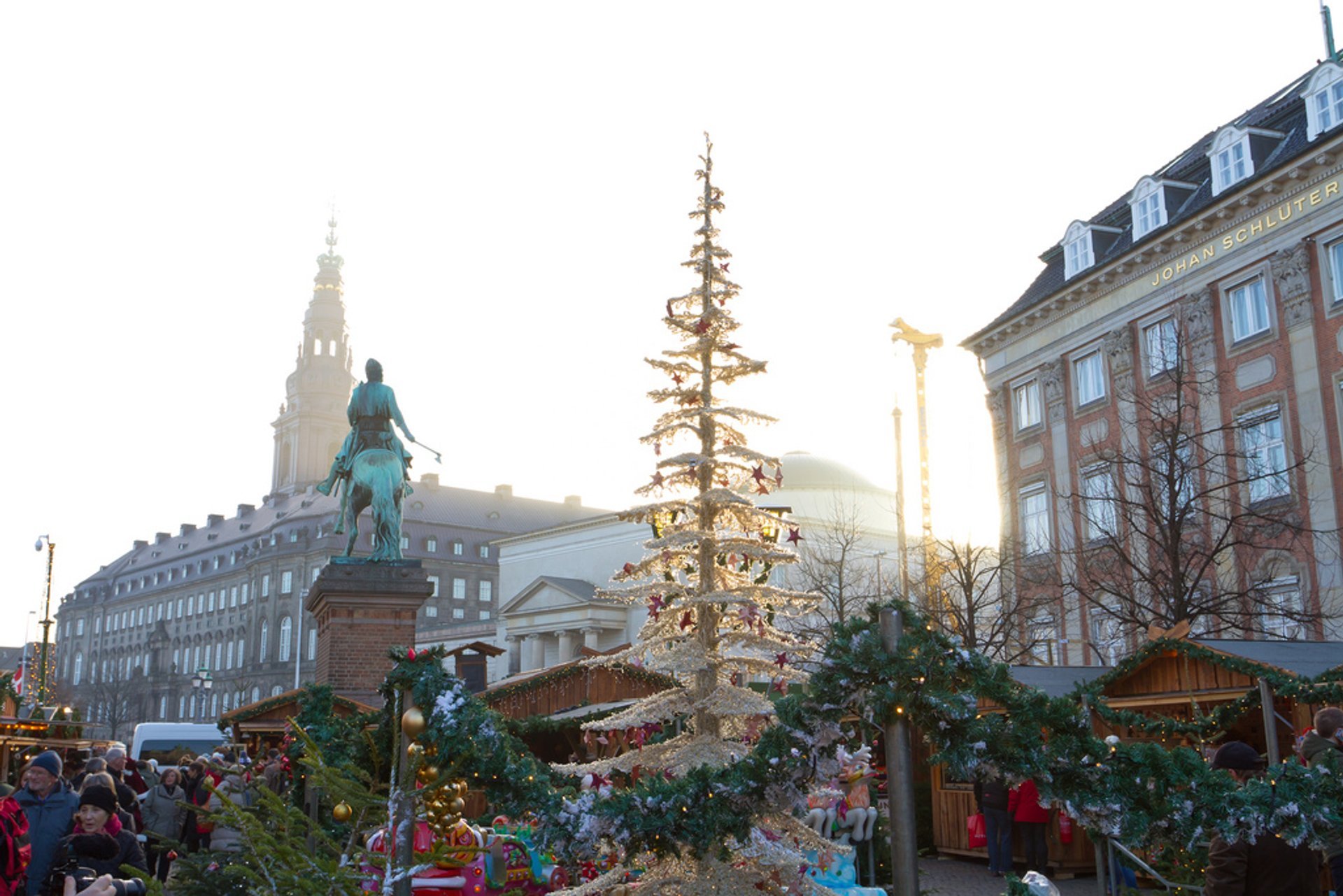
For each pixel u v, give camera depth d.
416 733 6.35
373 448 24.59
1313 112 30.84
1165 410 30.61
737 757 7.86
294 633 120.44
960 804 19.50
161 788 13.87
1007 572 34.69
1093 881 16.56
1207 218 32.38
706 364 9.23
